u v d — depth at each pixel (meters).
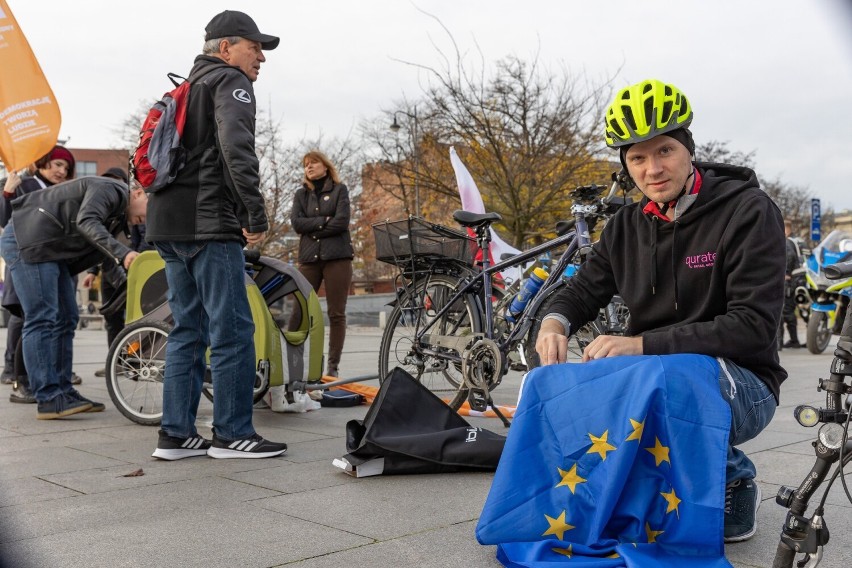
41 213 5.03
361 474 3.45
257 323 4.94
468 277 5.04
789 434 4.29
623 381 2.23
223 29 3.97
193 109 3.82
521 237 19.89
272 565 2.34
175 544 2.54
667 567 2.06
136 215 6.45
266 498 3.11
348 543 2.54
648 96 2.39
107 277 6.57
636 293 2.63
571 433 2.24
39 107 5.50
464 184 7.73
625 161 2.54
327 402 5.65
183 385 3.92
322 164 6.72
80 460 3.86
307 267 6.83
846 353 1.80
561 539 2.24
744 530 2.51
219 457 3.88
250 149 3.76
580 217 4.75
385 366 5.42
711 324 2.33
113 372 5.04
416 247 5.16
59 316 5.21
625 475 2.16
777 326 2.35
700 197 2.48
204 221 3.81
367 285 34.09
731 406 2.31
